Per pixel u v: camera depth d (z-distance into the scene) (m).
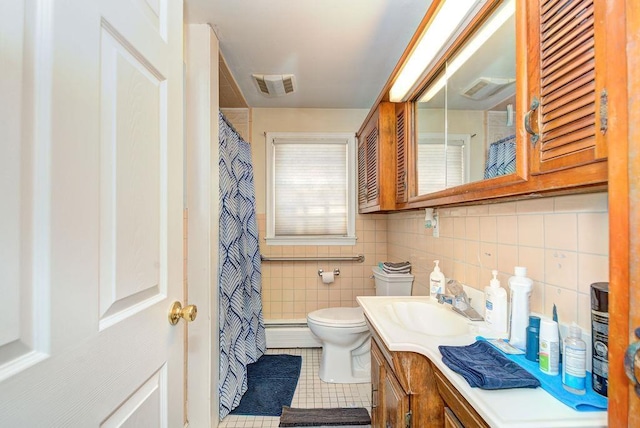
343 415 1.81
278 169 2.93
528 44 0.74
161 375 0.79
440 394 0.94
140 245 0.70
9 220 0.42
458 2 1.04
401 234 2.41
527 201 1.03
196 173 1.69
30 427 0.43
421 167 1.66
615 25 0.45
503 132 0.97
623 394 0.43
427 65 1.46
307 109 2.91
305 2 1.50
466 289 1.40
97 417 0.56
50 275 0.47
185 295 1.68
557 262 0.90
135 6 0.69
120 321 0.63
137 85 0.70
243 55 1.99
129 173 0.66
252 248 2.55
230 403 1.83
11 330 0.41
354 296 2.90
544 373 0.77
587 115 0.58
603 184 0.61
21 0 0.43
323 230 2.93
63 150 0.49
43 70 0.46
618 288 0.44
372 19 1.63
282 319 2.87
